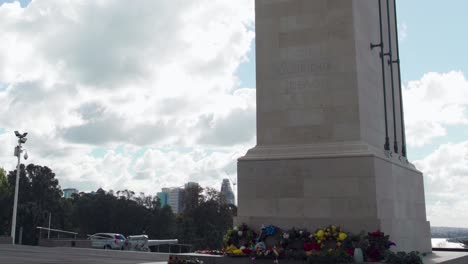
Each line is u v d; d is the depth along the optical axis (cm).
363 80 2050
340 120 1962
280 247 1844
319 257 1680
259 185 1994
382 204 1875
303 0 2105
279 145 2036
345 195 1855
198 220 12706
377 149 2028
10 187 10938
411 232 2209
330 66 2016
